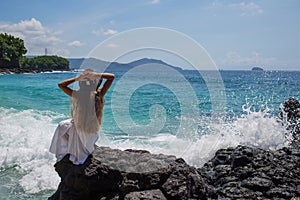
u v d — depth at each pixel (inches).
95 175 109.5
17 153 202.2
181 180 109.8
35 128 268.8
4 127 265.6
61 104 441.1
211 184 141.3
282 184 132.2
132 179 106.7
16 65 2432.3
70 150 114.9
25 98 503.5
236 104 461.7
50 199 119.6
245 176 136.9
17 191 157.8
